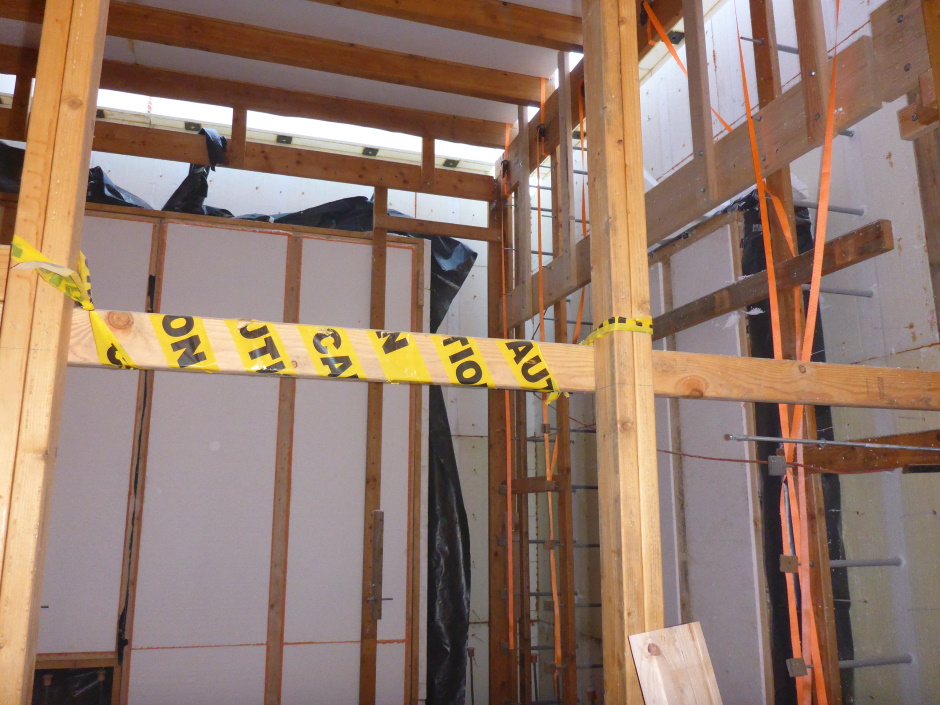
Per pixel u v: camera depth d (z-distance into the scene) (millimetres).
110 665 4031
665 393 1868
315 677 4297
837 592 3473
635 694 1649
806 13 2662
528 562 4789
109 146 4461
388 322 4867
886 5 2410
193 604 4203
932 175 2367
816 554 2920
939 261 2332
